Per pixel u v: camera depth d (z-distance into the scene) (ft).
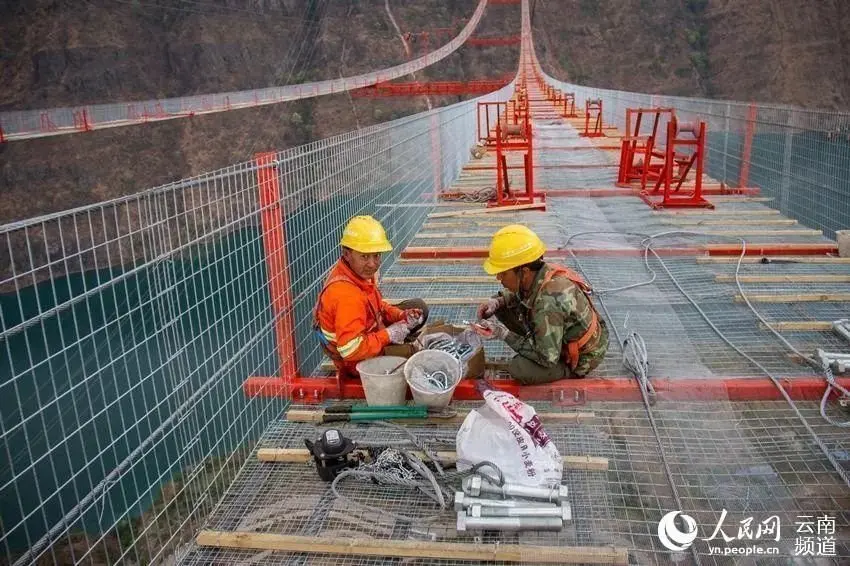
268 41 286.25
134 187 207.82
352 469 10.76
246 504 10.48
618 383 12.94
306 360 14.96
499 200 27.73
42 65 244.01
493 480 10.00
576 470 10.84
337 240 16.69
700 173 26.63
